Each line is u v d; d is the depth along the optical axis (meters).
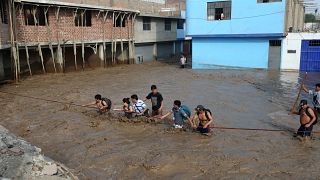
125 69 29.53
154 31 37.69
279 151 9.54
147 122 12.22
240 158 9.05
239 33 27.06
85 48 29.34
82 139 10.62
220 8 27.55
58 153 9.57
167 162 8.84
